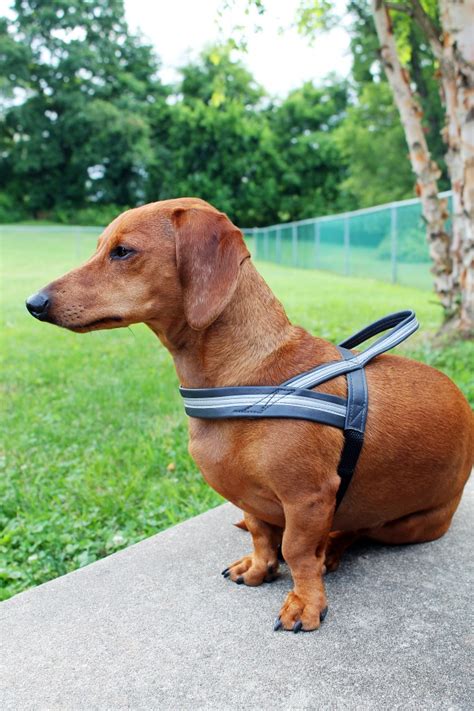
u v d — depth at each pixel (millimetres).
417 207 4434
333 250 6578
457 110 1916
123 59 13672
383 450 739
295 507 703
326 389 724
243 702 620
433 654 663
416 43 7125
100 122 12219
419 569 794
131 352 2357
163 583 794
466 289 2020
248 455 702
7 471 1277
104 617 738
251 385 718
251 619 722
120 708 621
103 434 1480
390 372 782
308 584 714
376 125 9844
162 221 726
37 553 1015
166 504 1124
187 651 681
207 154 12695
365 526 810
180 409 1632
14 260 7312
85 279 726
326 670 648
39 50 12812
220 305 690
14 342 2602
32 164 12516
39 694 640
